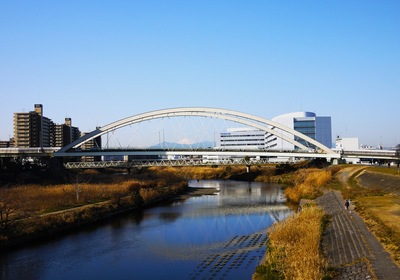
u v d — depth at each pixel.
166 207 76.62
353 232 39.06
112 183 98.50
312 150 139.12
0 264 38.34
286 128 135.62
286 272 29.03
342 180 94.94
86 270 36.47
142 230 53.97
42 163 141.50
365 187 80.88
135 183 91.94
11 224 48.22
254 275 30.94
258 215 64.69
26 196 66.56
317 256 30.00
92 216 60.41
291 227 39.62
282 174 138.62
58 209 60.72
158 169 155.75
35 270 36.50
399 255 29.70
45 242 47.00
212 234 50.56
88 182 99.69
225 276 33.62
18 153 117.88
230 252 41.28
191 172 166.75
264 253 40.22
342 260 31.33
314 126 186.25
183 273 34.97
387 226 39.03
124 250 43.28
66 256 40.97
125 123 132.12
